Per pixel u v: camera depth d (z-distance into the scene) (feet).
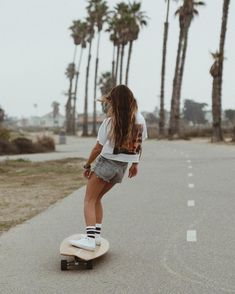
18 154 108.68
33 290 15.98
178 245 21.68
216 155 80.79
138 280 16.79
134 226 25.95
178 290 15.74
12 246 21.95
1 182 50.08
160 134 194.80
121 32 242.58
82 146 143.13
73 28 333.42
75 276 17.34
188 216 28.66
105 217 28.71
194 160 71.31
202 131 218.18
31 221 28.02
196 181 45.65
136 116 18.21
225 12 140.15
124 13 239.09
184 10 176.96
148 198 36.04
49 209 32.07
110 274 17.51
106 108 18.35
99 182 18.52
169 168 59.77
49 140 121.08
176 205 32.63
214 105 142.20
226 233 23.97
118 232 24.50
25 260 19.58
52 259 19.65
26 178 53.83
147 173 54.08
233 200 34.09
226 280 16.67
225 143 132.05
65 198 36.86
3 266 18.81
